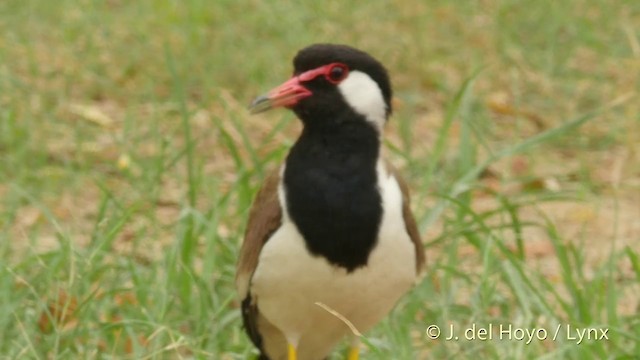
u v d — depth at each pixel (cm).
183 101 1508
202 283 1204
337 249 1014
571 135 1783
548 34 2184
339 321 1061
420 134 1806
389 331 1163
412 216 1048
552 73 2045
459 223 1313
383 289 1037
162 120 1781
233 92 1927
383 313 1064
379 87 1043
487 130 1809
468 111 1508
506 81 2027
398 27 2245
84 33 2142
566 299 1306
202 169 1515
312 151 1028
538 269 1292
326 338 1088
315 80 1035
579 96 1939
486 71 2042
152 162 1588
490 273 1238
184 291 1208
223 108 1800
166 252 1269
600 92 1952
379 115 1042
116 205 1369
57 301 1162
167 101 1884
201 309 1188
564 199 1431
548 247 1431
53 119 1778
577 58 2145
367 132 1035
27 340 1085
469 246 1388
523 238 1434
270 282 1032
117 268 1229
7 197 1487
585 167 1642
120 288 1199
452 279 1274
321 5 2286
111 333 1151
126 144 1675
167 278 1210
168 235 1387
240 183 1357
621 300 1257
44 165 1627
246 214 1320
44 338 1132
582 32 2192
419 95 1973
